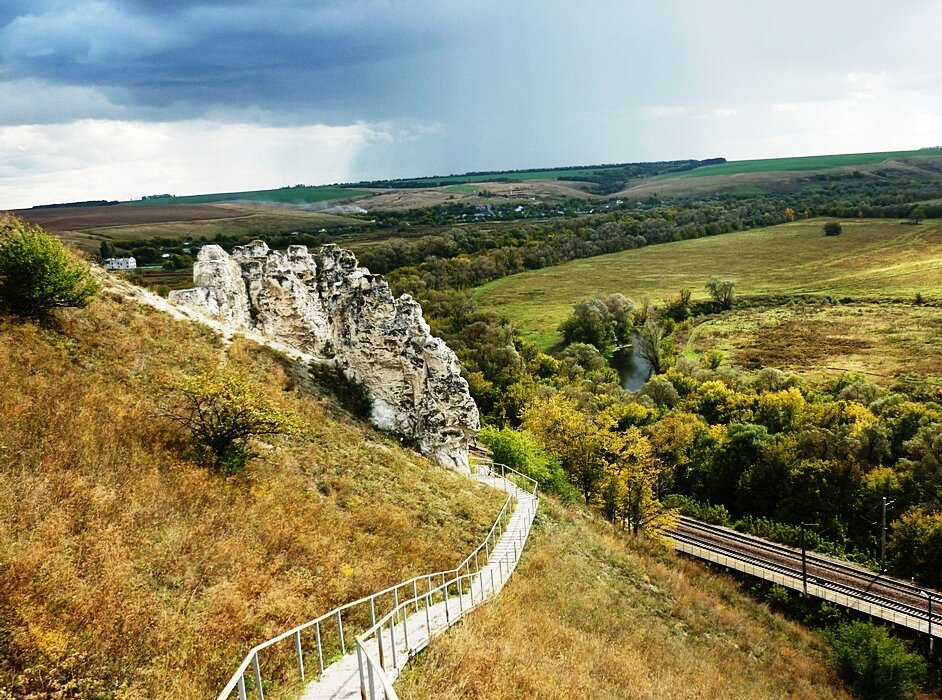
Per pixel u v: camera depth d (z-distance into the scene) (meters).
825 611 44.91
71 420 21.14
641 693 21.00
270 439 27.09
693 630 32.69
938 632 41.22
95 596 14.18
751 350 111.19
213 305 35.81
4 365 22.48
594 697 18.67
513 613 22.14
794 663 35.22
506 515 32.81
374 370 36.25
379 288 36.72
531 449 48.00
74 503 17.23
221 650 14.39
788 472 63.69
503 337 110.06
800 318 124.94
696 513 64.88
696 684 25.02
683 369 102.00
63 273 26.45
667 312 134.00
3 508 15.92
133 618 14.05
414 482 30.50
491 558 27.11
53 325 26.41
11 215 29.03
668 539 53.53
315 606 17.58
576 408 76.06
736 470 68.75
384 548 23.22
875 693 34.97
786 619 44.41
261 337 36.03
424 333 37.78
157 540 17.50
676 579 38.91
